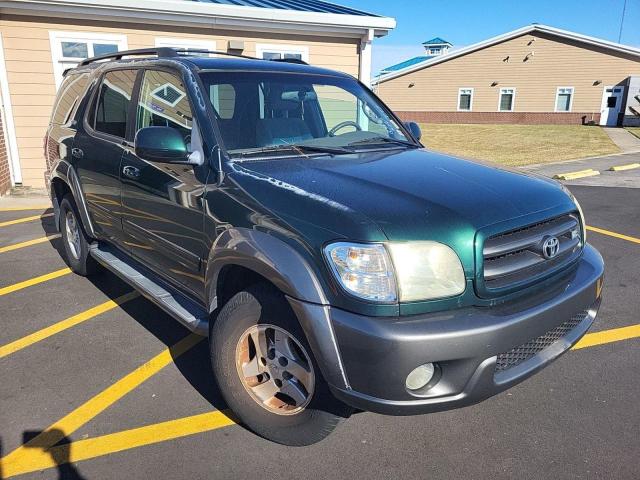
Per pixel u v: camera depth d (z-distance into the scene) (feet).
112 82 13.73
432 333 7.06
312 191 8.27
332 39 36.58
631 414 9.86
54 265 18.34
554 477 8.25
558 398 10.40
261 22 33.60
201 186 9.68
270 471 8.41
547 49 112.68
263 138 10.52
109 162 12.95
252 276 8.98
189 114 10.48
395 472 8.38
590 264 9.75
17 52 30.83
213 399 10.41
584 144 69.36
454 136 84.33
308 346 7.97
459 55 121.08
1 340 12.76
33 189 32.30
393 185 8.52
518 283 8.03
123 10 30.71
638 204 29.58
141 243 12.20
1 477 8.27
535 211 8.41
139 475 8.32
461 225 7.58
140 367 11.57
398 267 7.20
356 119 12.67
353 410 8.63
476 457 8.72
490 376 7.55
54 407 10.07
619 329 13.47
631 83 106.42
